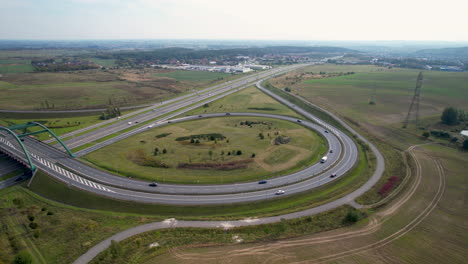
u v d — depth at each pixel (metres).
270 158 114.12
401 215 77.81
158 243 67.19
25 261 57.78
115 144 127.75
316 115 176.00
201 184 94.81
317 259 61.56
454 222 74.75
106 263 60.56
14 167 105.94
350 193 90.19
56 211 80.25
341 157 117.31
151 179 97.81
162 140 132.75
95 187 92.31
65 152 117.81
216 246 66.19
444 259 61.94
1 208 80.94
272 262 60.78
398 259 61.78
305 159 114.12
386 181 97.50
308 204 84.75
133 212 81.12
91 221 75.25
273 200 86.88
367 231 71.31
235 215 79.62
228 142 130.00
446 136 133.12
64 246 65.50
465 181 96.00
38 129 146.88
